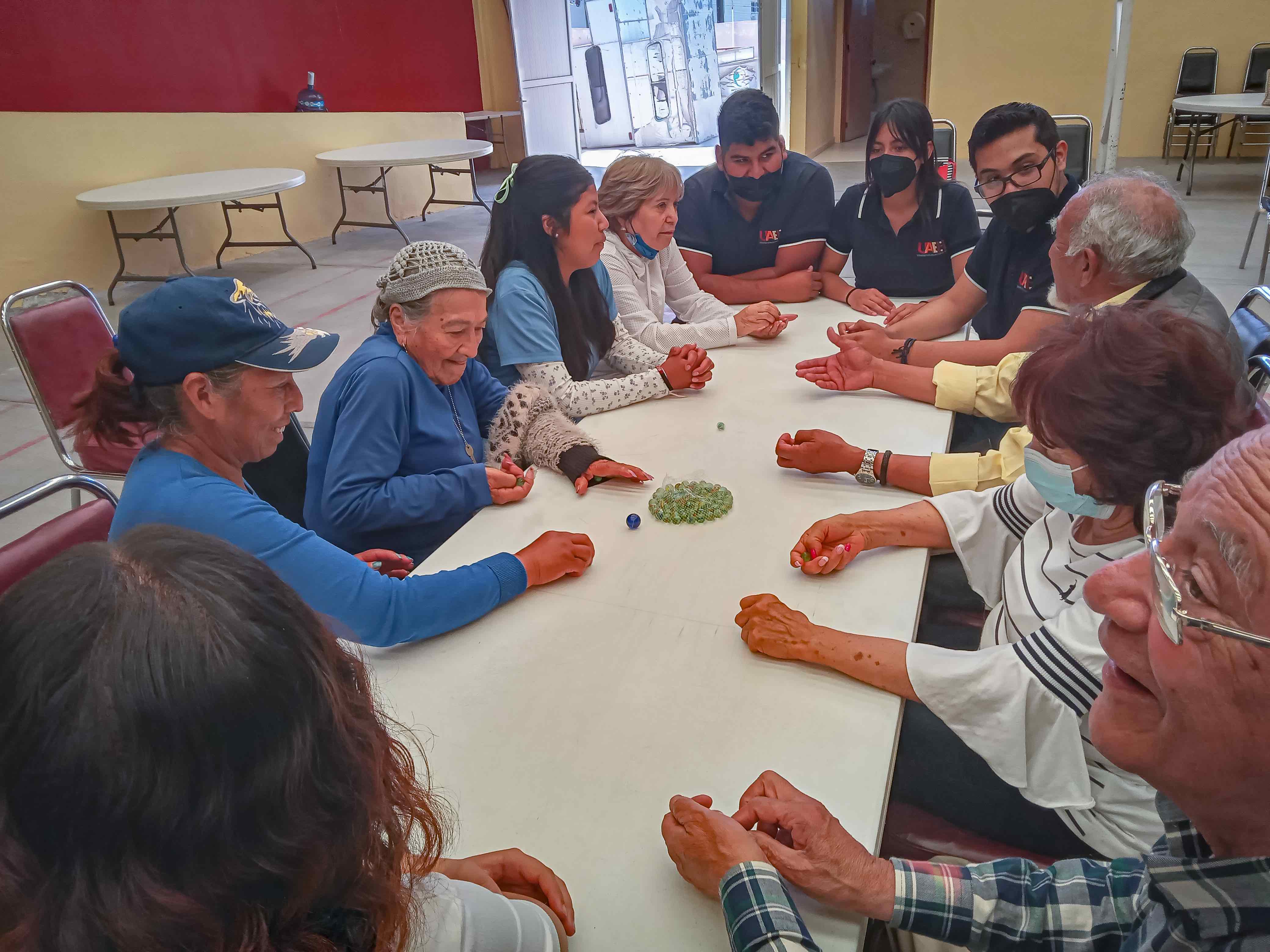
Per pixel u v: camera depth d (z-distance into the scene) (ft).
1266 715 1.68
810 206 10.38
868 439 6.32
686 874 2.86
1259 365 5.23
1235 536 1.65
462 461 6.24
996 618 4.65
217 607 1.51
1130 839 3.43
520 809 3.23
